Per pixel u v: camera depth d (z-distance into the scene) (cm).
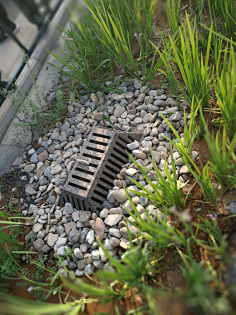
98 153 79
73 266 70
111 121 88
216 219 63
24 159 91
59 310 52
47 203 81
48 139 93
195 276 47
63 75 101
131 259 53
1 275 67
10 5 131
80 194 74
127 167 78
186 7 102
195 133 69
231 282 54
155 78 91
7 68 118
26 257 74
